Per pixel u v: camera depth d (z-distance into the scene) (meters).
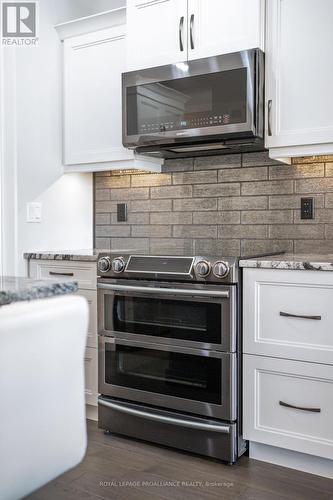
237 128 2.18
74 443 1.01
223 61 2.20
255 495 1.80
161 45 2.45
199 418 2.12
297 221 2.49
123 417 2.35
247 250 2.63
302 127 2.14
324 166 2.41
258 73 2.17
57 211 2.97
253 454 2.12
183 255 2.16
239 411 2.08
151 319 2.25
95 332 2.51
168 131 2.37
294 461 2.02
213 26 2.29
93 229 3.21
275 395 2.00
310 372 1.91
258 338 2.02
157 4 2.45
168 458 2.12
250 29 2.20
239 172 2.66
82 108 2.86
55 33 2.91
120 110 2.71
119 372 2.37
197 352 2.12
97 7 3.16
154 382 2.25
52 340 0.93
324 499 1.77
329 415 1.88
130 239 3.06
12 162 2.70
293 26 2.14
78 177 3.11
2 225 2.74
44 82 2.85
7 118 2.69
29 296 0.98
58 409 0.97
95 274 2.50
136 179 3.03
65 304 0.97
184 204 2.85
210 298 2.06
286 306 1.96
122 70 2.69
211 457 2.12
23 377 0.88
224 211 2.71
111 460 2.10
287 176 2.51
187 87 2.31
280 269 1.95
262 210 2.59
